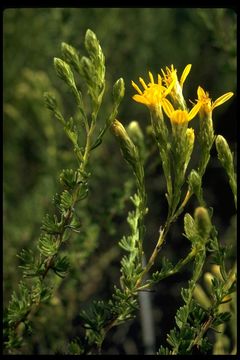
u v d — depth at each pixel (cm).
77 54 17
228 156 18
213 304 17
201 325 18
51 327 26
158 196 39
